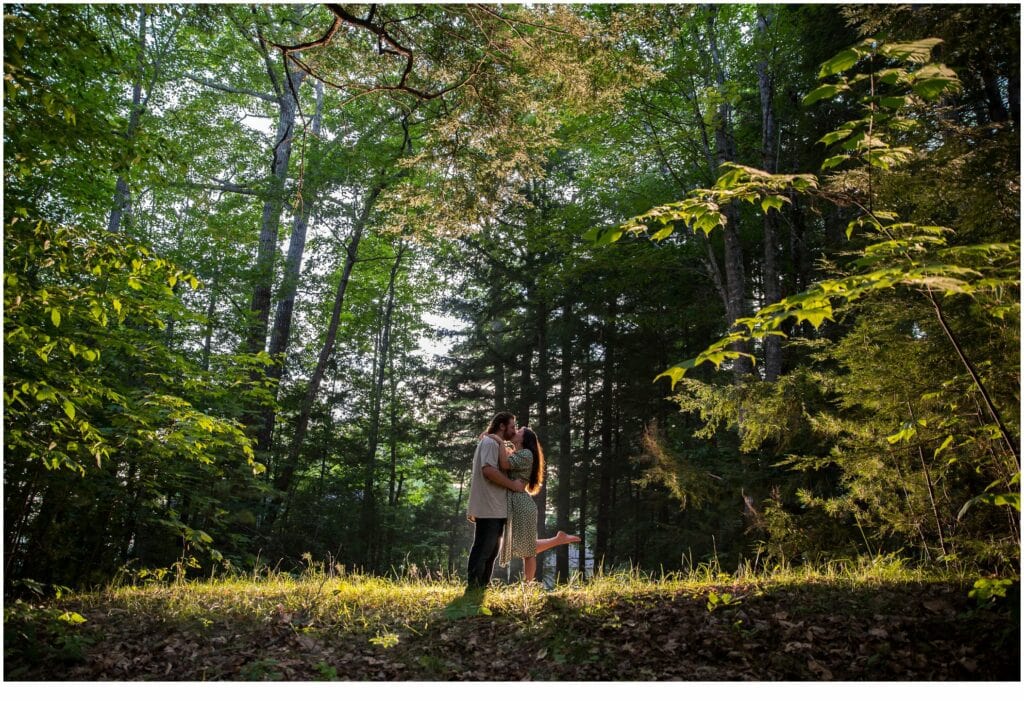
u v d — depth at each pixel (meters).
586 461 22.62
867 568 6.23
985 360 5.22
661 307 18.77
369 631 4.83
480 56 7.30
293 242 18.03
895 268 2.63
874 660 3.71
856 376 7.03
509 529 6.14
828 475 10.62
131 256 5.33
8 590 6.43
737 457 13.47
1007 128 5.83
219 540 12.90
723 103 13.86
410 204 8.58
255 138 17.75
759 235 16.44
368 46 7.52
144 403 7.14
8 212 5.02
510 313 23.97
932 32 6.45
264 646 4.51
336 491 21.31
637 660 4.02
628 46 7.71
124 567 7.93
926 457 6.61
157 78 14.71
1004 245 2.68
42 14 5.89
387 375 26.59
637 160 15.43
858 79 3.09
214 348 16.59
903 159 3.43
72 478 8.02
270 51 12.76
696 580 6.14
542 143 8.27
